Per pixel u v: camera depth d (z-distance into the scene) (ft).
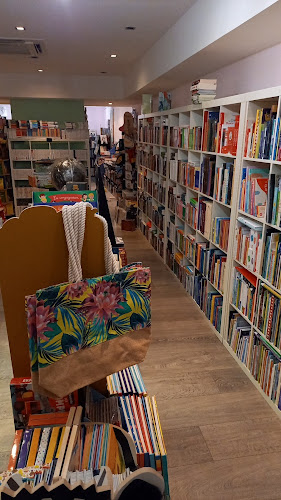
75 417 3.27
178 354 9.55
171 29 12.69
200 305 11.90
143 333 3.46
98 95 25.31
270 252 7.40
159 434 3.77
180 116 13.88
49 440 3.18
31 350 3.03
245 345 8.78
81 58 18.47
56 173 8.98
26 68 21.61
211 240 10.73
